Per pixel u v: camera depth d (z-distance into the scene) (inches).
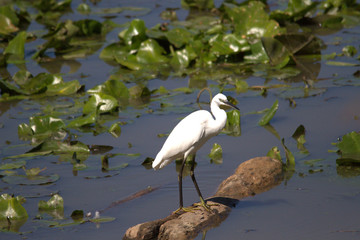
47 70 717.9
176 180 397.1
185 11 997.2
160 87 602.9
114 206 357.1
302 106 529.0
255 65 681.0
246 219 327.6
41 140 485.4
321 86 578.2
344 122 478.9
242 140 462.6
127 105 571.5
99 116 540.1
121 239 312.0
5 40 868.6
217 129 359.3
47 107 562.3
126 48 751.7
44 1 1034.7
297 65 663.8
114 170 414.9
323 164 400.8
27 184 393.1
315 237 297.6
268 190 368.5
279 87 591.2
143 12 992.2
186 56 695.1
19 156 441.7
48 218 341.7
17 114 556.4
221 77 646.5
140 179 399.5
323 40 764.6
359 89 561.3
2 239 315.0
